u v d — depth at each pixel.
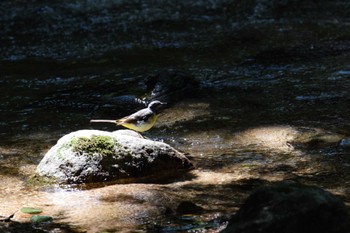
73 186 12.40
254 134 15.66
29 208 11.16
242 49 24.83
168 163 13.19
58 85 21.06
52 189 12.30
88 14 30.23
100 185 12.48
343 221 8.72
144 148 13.09
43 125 17.05
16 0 31.78
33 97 19.83
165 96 19.30
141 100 19.12
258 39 26.14
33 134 16.23
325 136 15.20
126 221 10.59
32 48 26.38
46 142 15.55
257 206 8.82
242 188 12.29
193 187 12.38
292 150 14.46
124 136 13.20
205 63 23.12
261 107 17.92
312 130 15.68
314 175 12.91
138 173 12.84
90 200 11.62
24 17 29.89
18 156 14.45
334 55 23.28
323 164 13.50
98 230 10.21
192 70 22.19
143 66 23.06
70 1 31.73
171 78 20.03
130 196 11.76
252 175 13.02
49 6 31.06
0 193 12.14
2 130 16.62
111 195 11.84
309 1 31.36
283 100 18.45
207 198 11.74
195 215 10.83
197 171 13.36
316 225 8.59
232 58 23.62
